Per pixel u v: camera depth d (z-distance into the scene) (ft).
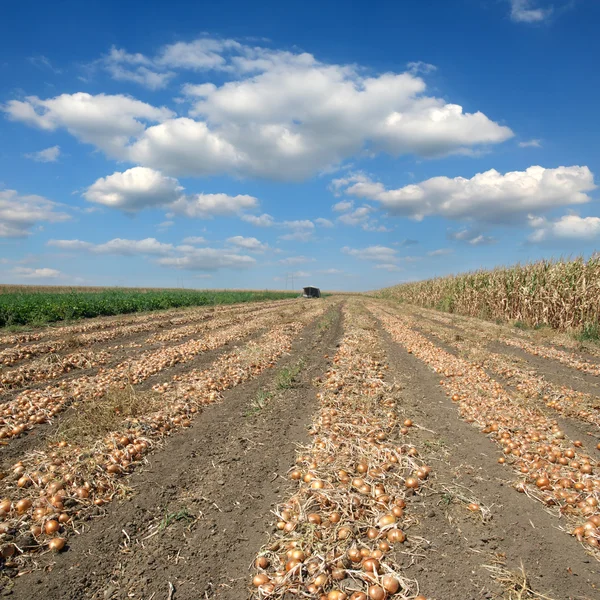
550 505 16.16
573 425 25.23
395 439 21.88
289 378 33.14
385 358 42.91
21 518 14.84
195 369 38.06
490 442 22.15
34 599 11.68
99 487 16.99
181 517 15.43
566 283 63.77
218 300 142.10
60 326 66.85
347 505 15.16
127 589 12.08
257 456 20.24
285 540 13.76
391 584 11.61
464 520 15.05
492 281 85.40
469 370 37.32
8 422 23.90
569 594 11.63
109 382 32.01
